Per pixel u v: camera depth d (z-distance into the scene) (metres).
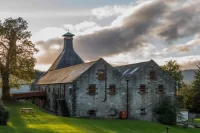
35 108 53.31
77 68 54.19
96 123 41.12
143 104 50.38
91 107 47.06
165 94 52.03
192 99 74.12
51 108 56.16
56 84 54.25
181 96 76.19
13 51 56.53
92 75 47.50
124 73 54.41
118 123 43.12
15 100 59.94
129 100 49.59
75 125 36.75
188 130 45.28
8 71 56.94
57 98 53.25
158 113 50.62
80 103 46.44
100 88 47.88
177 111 50.75
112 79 48.81
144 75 51.00
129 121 46.00
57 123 37.22
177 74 95.00
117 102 48.81
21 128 31.50
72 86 46.44
